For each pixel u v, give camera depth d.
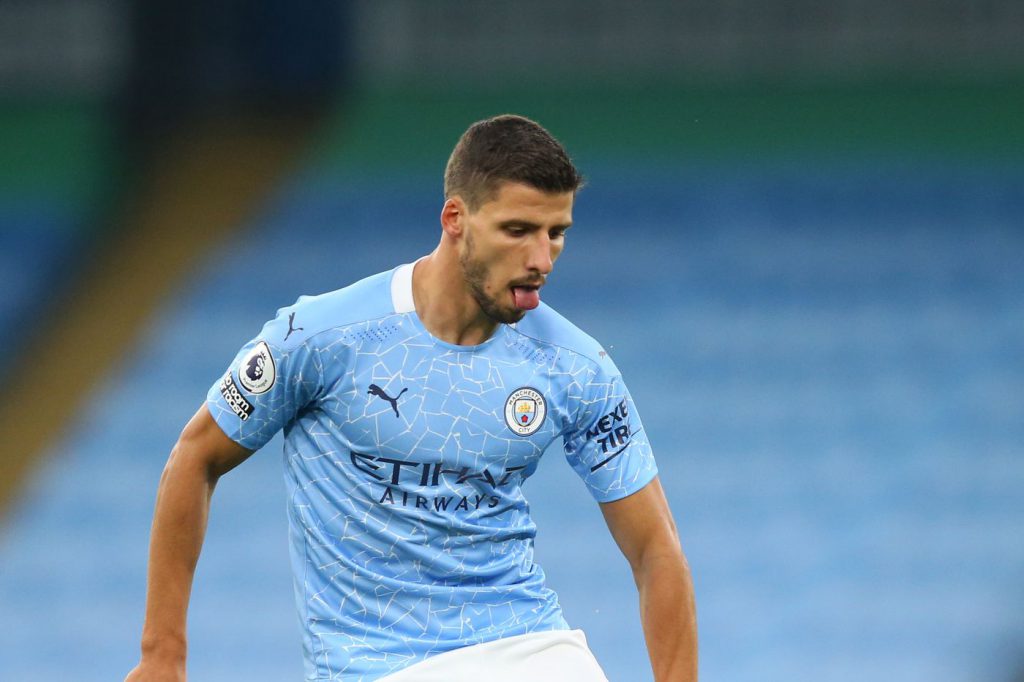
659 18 51.75
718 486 41.38
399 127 51.56
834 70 51.56
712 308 45.78
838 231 47.53
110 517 42.34
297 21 52.44
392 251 47.66
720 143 50.28
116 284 48.22
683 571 12.31
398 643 11.46
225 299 47.31
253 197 50.03
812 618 38.56
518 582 11.91
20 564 41.31
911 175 48.81
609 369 12.05
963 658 37.59
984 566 39.28
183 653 11.66
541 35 52.06
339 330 11.38
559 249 11.02
